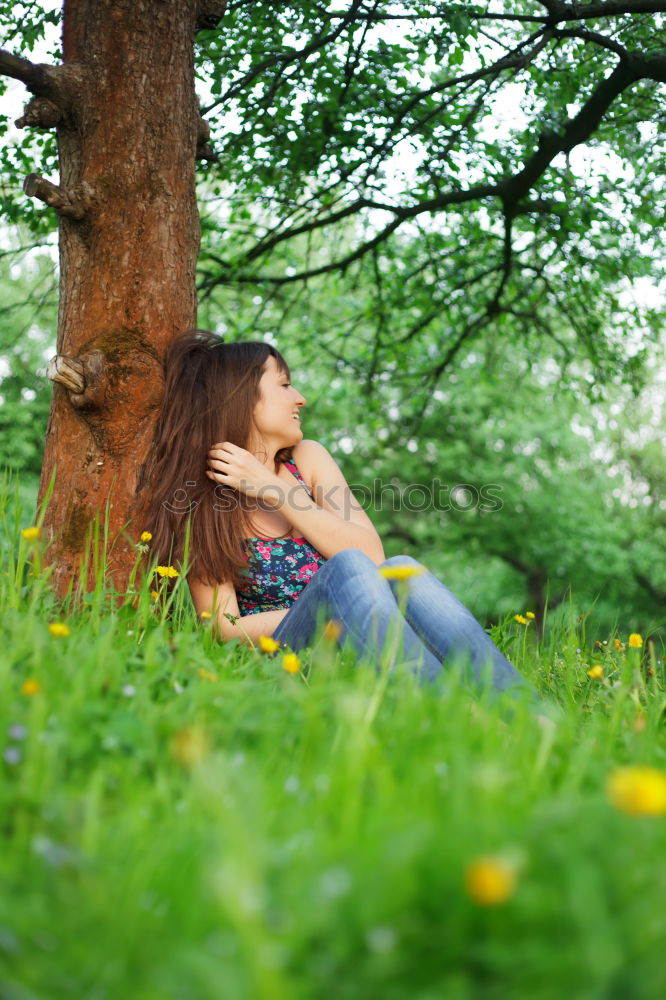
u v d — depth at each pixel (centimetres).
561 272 743
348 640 230
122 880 107
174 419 294
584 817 105
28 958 94
